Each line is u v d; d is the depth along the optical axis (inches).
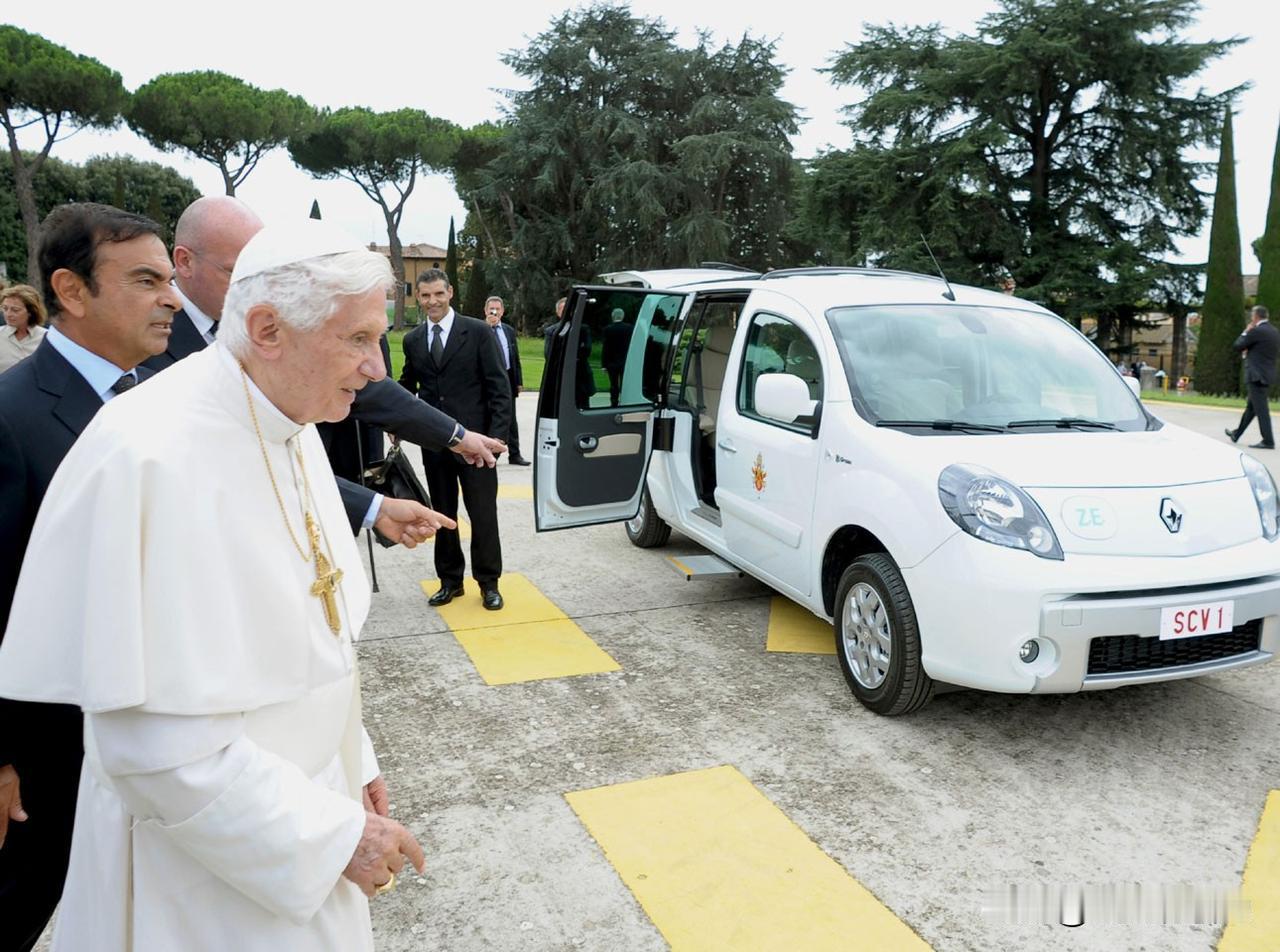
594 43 1863.9
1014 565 128.4
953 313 182.7
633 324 219.1
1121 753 138.5
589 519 215.9
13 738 64.4
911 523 139.9
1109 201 1587.1
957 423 157.0
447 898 105.7
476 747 142.6
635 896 105.7
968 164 1456.7
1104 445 150.9
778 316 189.5
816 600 167.9
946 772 133.2
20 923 72.5
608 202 1770.4
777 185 1834.4
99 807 54.9
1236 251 1135.0
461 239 2596.0
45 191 1956.2
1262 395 475.8
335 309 52.2
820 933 99.1
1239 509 140.1
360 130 2009.1
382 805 74.5
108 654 46.8
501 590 222.5
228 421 52.9
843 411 161.2
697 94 1870.1
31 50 1486.2
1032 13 1512.1
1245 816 121.0
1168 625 128.0
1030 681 127.9
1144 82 1489.9
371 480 149.1
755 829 119.0
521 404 587.2
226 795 49.1
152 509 48.6
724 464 197.9
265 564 53.2
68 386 73.5
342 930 57.2
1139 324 1587.1
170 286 77.8
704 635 190.5
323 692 58.0
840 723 149.1
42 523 50.8
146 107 1697.8
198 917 53.3
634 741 143.9
